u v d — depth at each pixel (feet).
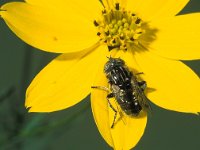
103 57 0.55
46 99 0.52
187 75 0.54
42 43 0.54
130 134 0.52
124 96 0.52
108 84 0.54
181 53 0.55
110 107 0.53
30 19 0.54
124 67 0.53
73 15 0.55
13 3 0.53
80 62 0.54
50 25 0.54
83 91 0.53
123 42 0.55
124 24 0.55
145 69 0.55
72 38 0.55
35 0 0.54
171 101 0.53
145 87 0.53
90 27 0.55
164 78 0.55
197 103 0.53
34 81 0.53
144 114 0.53
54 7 0.55
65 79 0.53
